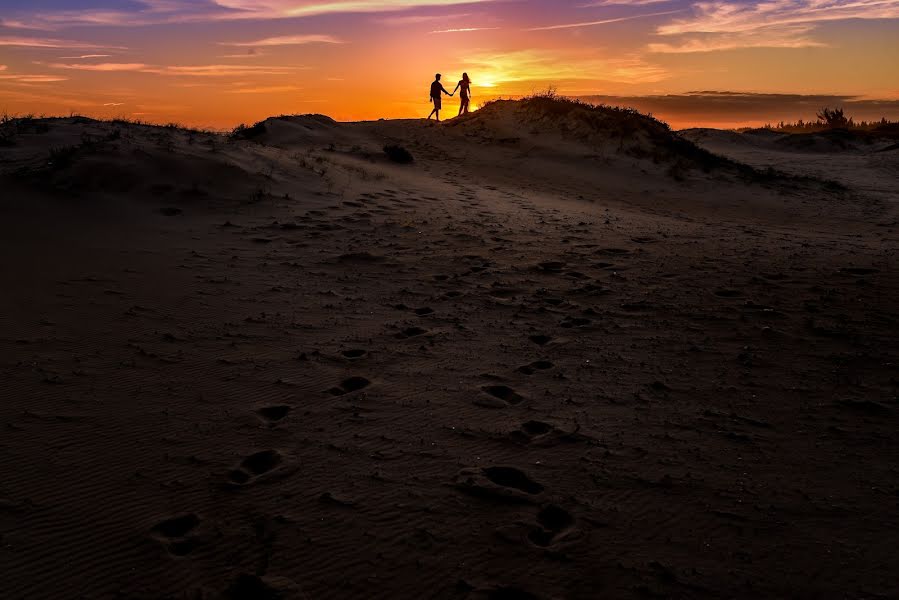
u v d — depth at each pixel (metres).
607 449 3.87
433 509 3.26
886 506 3.24
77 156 11.73
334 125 26.22
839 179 25.86
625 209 16.94
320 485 3.49
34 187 10.52
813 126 50.41
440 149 23.50
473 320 6.42
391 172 17.88
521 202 15.51
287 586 2.71
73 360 5.17
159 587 2.72
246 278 7.75
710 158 23.84
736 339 5.76
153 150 12.63
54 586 2.71
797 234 13.49
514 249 9.69
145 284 7.29
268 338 5.84
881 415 4.25
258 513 3.23
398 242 9.91
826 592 2.64
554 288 7.58
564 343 5.73
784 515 3.18
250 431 4.12
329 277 7.96
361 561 2.88
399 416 4.33
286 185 13.01
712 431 4.09
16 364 5.01
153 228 9.78
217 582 2.75
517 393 4.70
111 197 10.76
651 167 22.25
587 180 20.84
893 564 2.80
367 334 6.00
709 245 10.38
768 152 36.47
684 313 6.53
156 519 3.19
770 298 7.00
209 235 9.70
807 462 3.70
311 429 4.15
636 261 8.97
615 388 4.77
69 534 3.05
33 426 4.09
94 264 7.89
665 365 5.20
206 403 4.51
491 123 26.27
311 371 5.11
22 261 7.73
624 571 2.79
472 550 2.95
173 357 5.32
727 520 3.15
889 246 11.48
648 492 3.41
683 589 2.68
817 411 4.34
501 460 3.77
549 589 2.69
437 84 28.75
